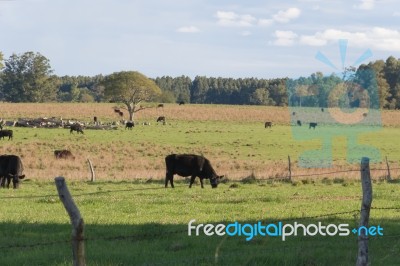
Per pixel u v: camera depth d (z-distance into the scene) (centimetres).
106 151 6506
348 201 2769
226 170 4794
